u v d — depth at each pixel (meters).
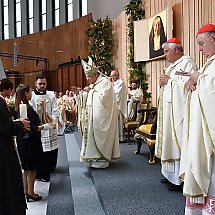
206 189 2.06
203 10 5.02
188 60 3.24
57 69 14.76
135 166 4.33
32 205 3.63
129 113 6.91
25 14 17.72
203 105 2.06
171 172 3.26
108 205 2.88
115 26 9.72
